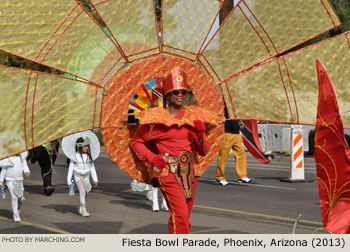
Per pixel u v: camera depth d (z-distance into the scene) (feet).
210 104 19.54
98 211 30.42
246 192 37.04
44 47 19.42
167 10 20.89
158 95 29.19
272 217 27.48
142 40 20.76
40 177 50.37
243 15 21.81
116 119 18.62
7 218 28.68
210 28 21.56
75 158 29.01
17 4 18.94
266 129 69.72
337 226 15.17
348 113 22.25
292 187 39.50
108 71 20.24
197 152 18.06
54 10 19.43
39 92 19.35
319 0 22.02
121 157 18.63
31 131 19.30
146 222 26.94
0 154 18.99
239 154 42.55
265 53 22.21
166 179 17.06
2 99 18.99
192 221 26.63
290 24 22.18
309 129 67.21
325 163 15.46
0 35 18.81
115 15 20.22
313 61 22.38
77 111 19.70
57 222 27.27
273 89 22.24
